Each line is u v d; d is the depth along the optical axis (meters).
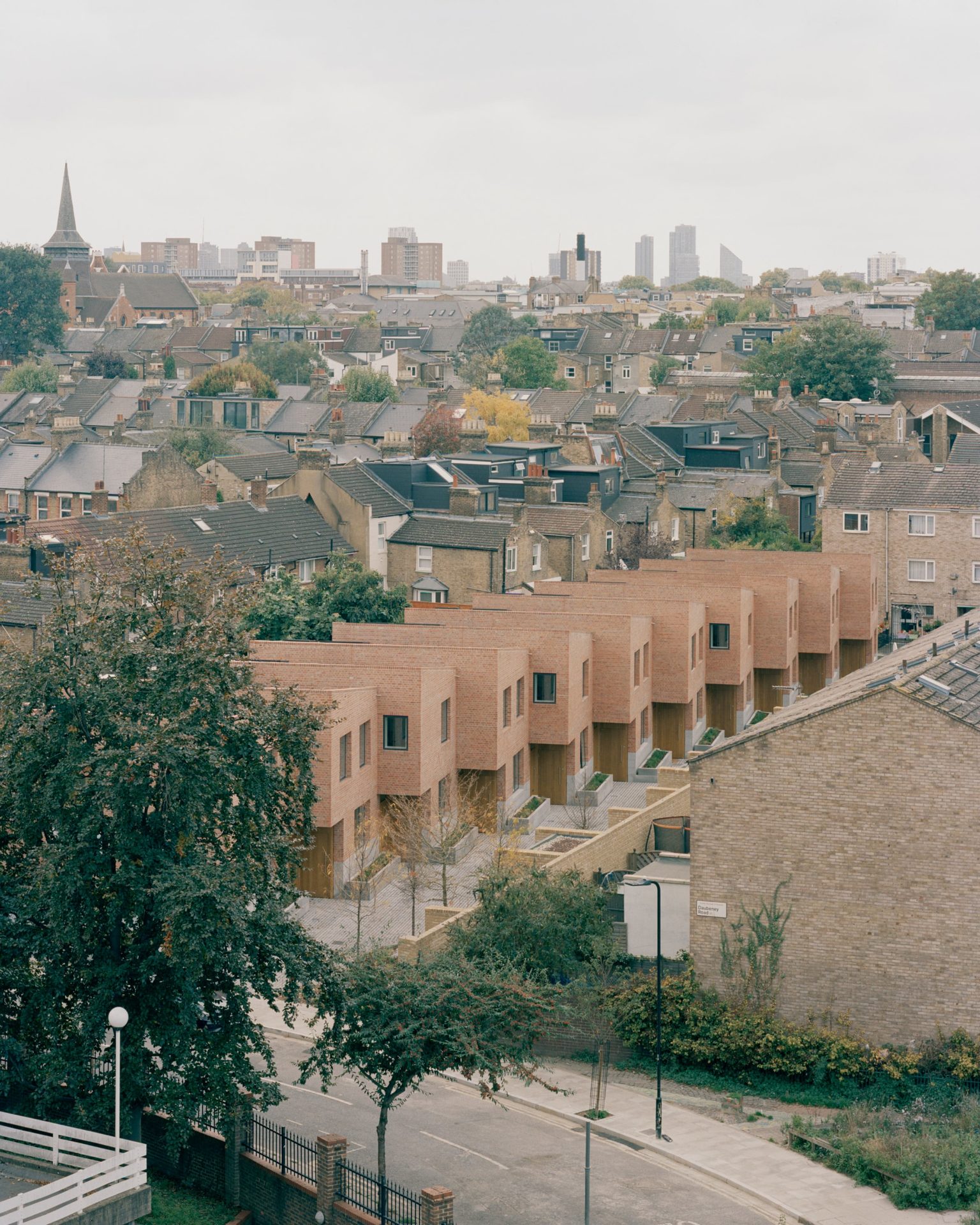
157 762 40.69
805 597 102.25
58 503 129.50
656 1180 45.75
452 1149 47.38
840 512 114.31
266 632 93.44
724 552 106.88
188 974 40.56
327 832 66.44
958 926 50.47
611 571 100.38
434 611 88.06
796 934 52.31
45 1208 35.50
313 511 115.38
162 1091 41.34
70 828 41.38
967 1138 45.94
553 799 81.69
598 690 84.81
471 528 113.19
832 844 51.69
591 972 54.66
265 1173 43.66
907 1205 44.25
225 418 182.88
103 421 187.25
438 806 72.81
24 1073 42.97
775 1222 43.44
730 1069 52.34
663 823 67.81
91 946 42.69
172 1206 43.94
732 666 94.12
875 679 58.19
